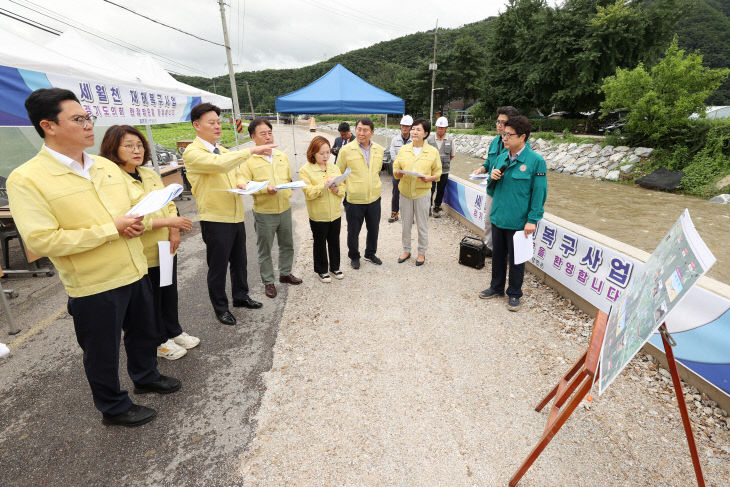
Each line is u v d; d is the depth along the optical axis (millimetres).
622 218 8422
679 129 11477
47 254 1688
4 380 2656
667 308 1122
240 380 2629
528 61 24922
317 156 3777
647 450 2027
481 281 4238
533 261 4305
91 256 1856
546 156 16312
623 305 1748
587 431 2164
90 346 1977
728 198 9344
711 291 2293
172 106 6180
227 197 3059
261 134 3324
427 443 2090
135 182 2414
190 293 3998
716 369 2279
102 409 2137
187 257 5090
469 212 6074
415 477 1884
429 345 3021
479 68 43344
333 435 2146
